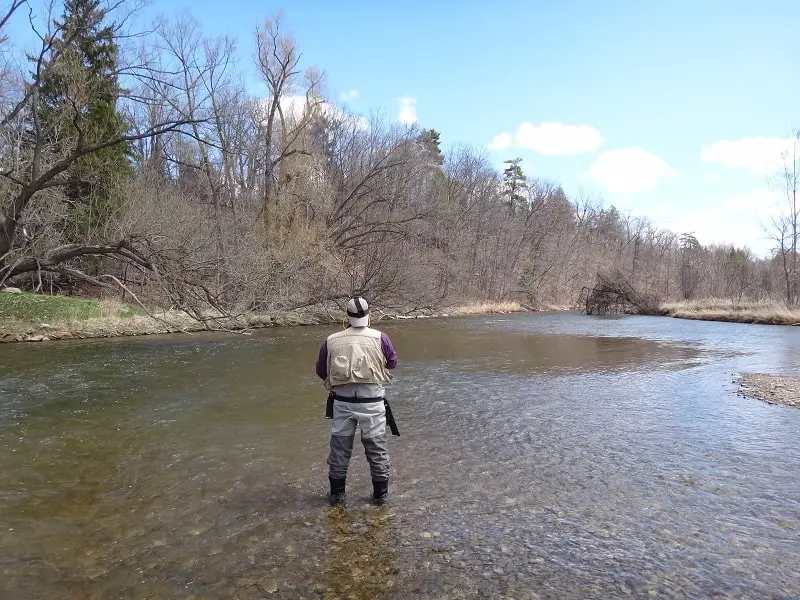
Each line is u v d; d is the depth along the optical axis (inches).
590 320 1256.2
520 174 2642.7
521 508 181.5
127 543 157.4
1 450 249.1
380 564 144.1
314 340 729.0
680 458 236.1
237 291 831.1
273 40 1122.0
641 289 1959.9
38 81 513.0
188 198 1113.4
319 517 174.4
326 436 271.4
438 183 1659.7
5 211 590.9
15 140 665.0
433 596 129.2
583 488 200.4
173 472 219.3
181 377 442.9
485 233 1871.3
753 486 202.2
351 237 1157.1
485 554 149.5
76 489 201.0
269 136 1133.1
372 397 185.9
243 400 355.9
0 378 437.1
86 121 632.4
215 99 1053.8
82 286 1037.2
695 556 148.1
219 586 134.0
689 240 2502.5
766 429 285.0
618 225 3036.4
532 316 1423.5
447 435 274.7
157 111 984.3
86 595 130.6
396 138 1245.1
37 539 160.4
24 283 973.2
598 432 279.9
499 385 414.9
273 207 1074.7
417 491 197.2
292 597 129.0
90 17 517.0
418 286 1207.6
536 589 131.7
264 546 154.6
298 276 1003.9
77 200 871.1
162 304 647.1
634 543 155.9
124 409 330.3
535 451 247.0
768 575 138.1
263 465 227.3
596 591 130.8
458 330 941.2
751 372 485.1
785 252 1449.3
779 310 1199.6
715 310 1416.1
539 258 2110.0
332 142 1434.5
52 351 604.4
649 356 596.7
